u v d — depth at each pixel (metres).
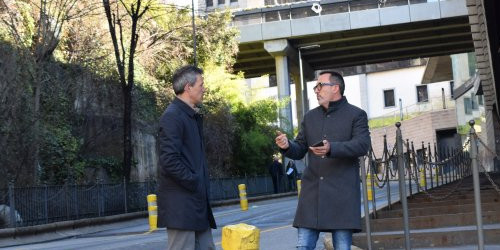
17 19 26.28
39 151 25.05
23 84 23.92
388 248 10.56
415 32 52.12
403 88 78.19
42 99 27.25
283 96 51.62
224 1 77.50
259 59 57.19
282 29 50.56
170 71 38.09
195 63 36.19
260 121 44.31
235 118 41.81
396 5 48.88
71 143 27.89
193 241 5.33
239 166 43.16
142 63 35.66
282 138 5.97
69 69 29.22
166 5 37.53
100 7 30.42
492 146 47.22
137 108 33.28
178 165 5.21
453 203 14.72
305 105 61.12
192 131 5.43
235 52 43.91
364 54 58.06
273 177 42.19
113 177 30.25
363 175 9.73
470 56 58.53
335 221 5.83
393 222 12.07
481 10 23.59
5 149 22.25
